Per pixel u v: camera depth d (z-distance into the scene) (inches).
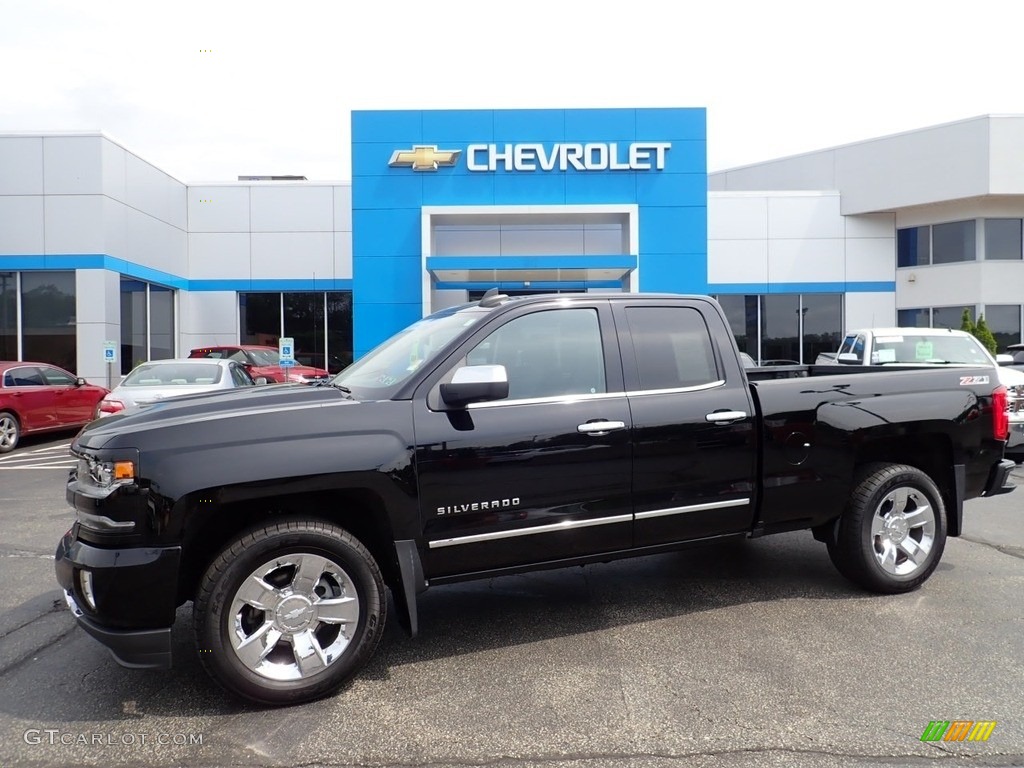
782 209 866.1
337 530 128.2
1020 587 181.6
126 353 728.3
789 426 162.2
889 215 869.2
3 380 470.6
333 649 128.7
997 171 770.2
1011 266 805.2
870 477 172.1
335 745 112.3
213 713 122.8
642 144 693.3
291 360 617.3
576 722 118.2
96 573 116.3
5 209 665.6
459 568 139.9
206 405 134.3
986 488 186.9
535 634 155.6
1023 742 110.7
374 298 697.0
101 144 666.2
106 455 119.3
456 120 693.9
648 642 149.9
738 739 112.2
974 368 187.6
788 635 152.2
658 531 153.6
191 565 131.0
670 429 152.3
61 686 133.1
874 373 176.2
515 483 140.3
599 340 154.0
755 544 225.5
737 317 870.4
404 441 132.9
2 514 277.0
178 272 826.8
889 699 124.1
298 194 856.3
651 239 696.4
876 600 173.0
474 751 110.1
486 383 132.0
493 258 674.2
